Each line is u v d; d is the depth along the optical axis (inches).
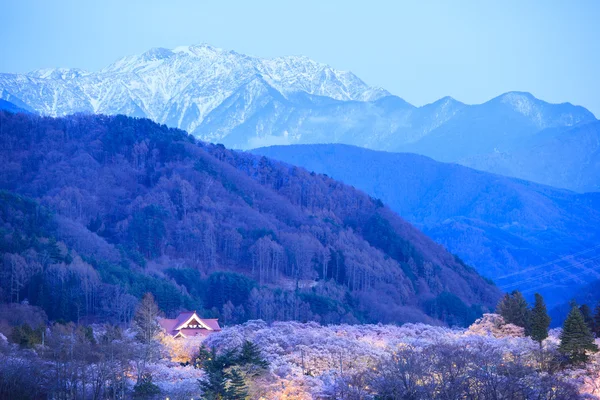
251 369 5398.6
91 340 6441.9
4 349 5915.4
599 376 5615.2
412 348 6097.4
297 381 5487.2
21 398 5315.0
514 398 5036.9
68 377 5556.1
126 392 5497.1
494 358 5551.2
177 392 5374.0
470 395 5054.1
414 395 5083.7
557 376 5477.4
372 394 5319.9
